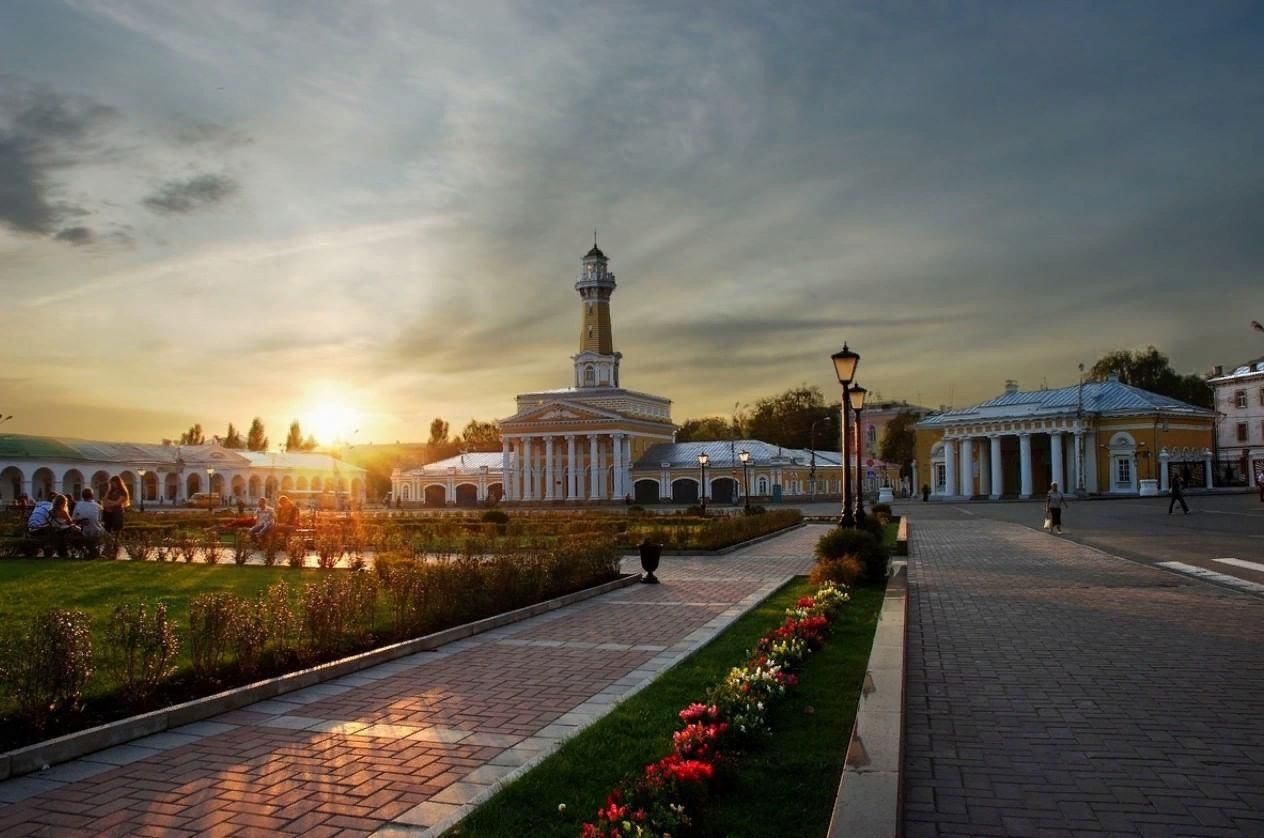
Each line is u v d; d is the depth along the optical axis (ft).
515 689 33.83
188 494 355.56
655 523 128.26
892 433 410.52
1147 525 119.44
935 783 23.32
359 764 25.22
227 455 368.07
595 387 367.86
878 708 24.73
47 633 28.30
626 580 66.39
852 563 60.80
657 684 33.45
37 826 21.08
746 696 27.84
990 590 58.95
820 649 38.70
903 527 111.45
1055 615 48.37
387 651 39.11
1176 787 22.70
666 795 19.71
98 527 91.61
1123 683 33.14
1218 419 290.76
